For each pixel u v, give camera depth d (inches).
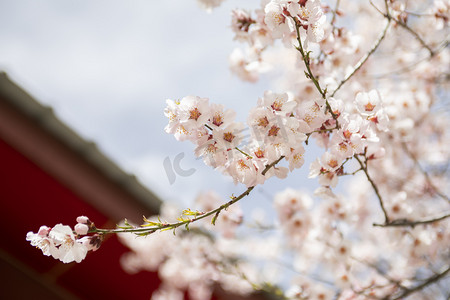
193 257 157.3
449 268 106.7
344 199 126.0
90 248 63.3
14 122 141.0
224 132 60.0
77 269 165.6
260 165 59.6
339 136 65.6
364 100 71.8
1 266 157.2
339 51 89.7
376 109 71.2
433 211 125.3
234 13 87.6
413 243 114.9
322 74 87.3
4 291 155.6
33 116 142.5
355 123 65.2
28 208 154.3
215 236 161.2
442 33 134.6
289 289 127.5
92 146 148.3
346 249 124.8
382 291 122.6
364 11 142.0
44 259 162.1
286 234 130.3
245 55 99.7
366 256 152.0
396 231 115.0
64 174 150.1
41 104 141.3
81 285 168.4
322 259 138.9
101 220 157.2
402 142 140.9
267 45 90.7
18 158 147.8
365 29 138.5
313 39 63.6
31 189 151.6
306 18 62.0
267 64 97.3
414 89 139.2
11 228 157.3
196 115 59.8
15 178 149.8
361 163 74.5
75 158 148.9
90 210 156.0
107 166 151.9
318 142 72.2
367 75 105.7
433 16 102.1
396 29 100.0
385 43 139.1
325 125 66.0
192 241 159.0
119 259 168.1
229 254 162.9
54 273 164.4
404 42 136.7
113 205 155.8
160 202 158.4
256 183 59.7
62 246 63.3
